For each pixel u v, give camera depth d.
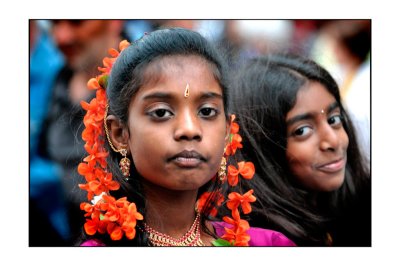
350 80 4.33
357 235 3.76
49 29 4.04
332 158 3.46
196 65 2.52
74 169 3.46
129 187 2.64
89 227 2.64
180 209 2.68
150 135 2.44
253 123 3.53
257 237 3.18
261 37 4.09
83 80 4.00
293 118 3.46
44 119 3.89
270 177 3.49
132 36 4.05
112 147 2.62
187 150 2.42
